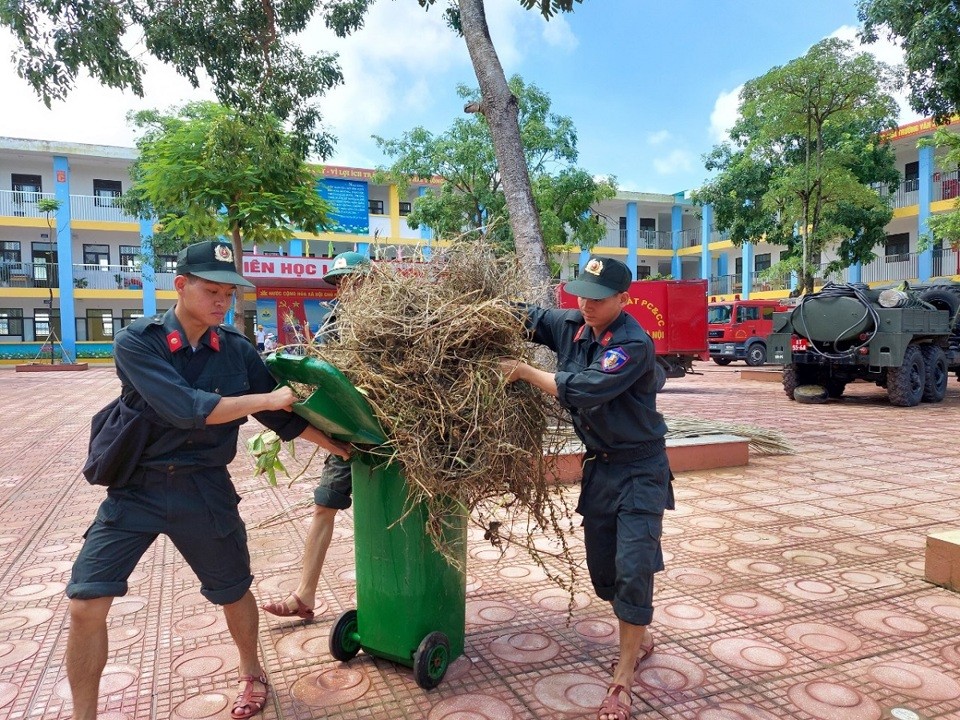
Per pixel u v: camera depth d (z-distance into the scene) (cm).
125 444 215
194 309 219
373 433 240
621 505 254
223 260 221
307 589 318
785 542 434
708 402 1212
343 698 257
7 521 502
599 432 250
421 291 247
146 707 253
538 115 1761
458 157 1716
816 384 1221
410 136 1777
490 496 271
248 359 243
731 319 2294
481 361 246
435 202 1775
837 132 1775
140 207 1980
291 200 869
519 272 275
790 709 248
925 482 598
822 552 416
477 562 401
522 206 646
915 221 2508
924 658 285
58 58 748
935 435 847
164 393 207
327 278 300
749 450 722
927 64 1040
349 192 1891
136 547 224
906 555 410
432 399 238
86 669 218
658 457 257
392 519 259
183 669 280
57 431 970
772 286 2995
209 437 227
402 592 262
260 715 247
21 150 2714
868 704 251
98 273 2955
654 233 3578
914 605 338
